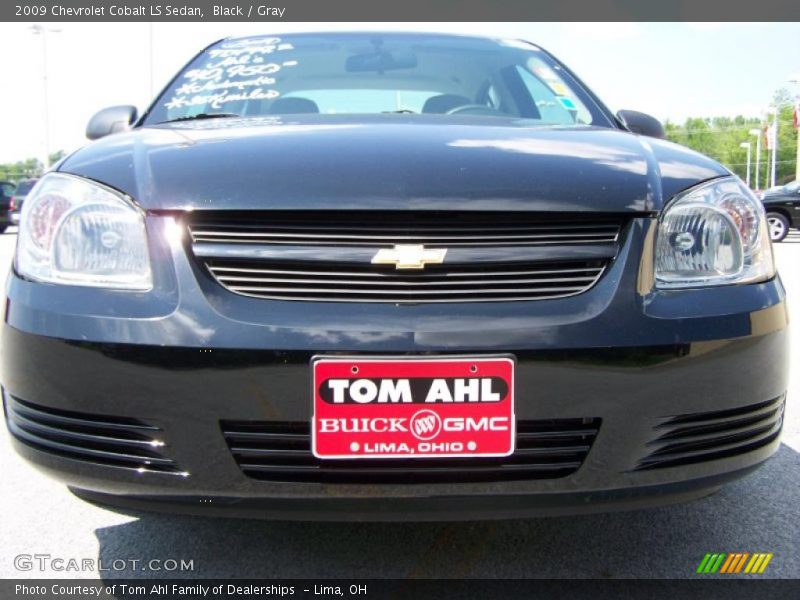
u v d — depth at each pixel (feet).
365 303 4.99
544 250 5.19
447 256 5.08
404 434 4.92
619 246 5.34
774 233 48.62
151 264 5.15
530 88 9.07
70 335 5.07
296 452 4.96
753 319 5.38
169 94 8.75
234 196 5.22
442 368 4.87
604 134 7.02
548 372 4.95
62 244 5.36
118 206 5.34
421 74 9.21
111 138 6.71
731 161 238.89
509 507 5.09
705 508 7.55
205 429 4.95
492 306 5.04
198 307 4.97
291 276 5.10
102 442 5.16
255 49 9.65
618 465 5.13
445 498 4.99
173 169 5.54
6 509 7.61
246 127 6.74
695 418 5.27
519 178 5.45
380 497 4.98
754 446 5.58
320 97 8.64
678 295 5.30
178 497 5.11
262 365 4.86
